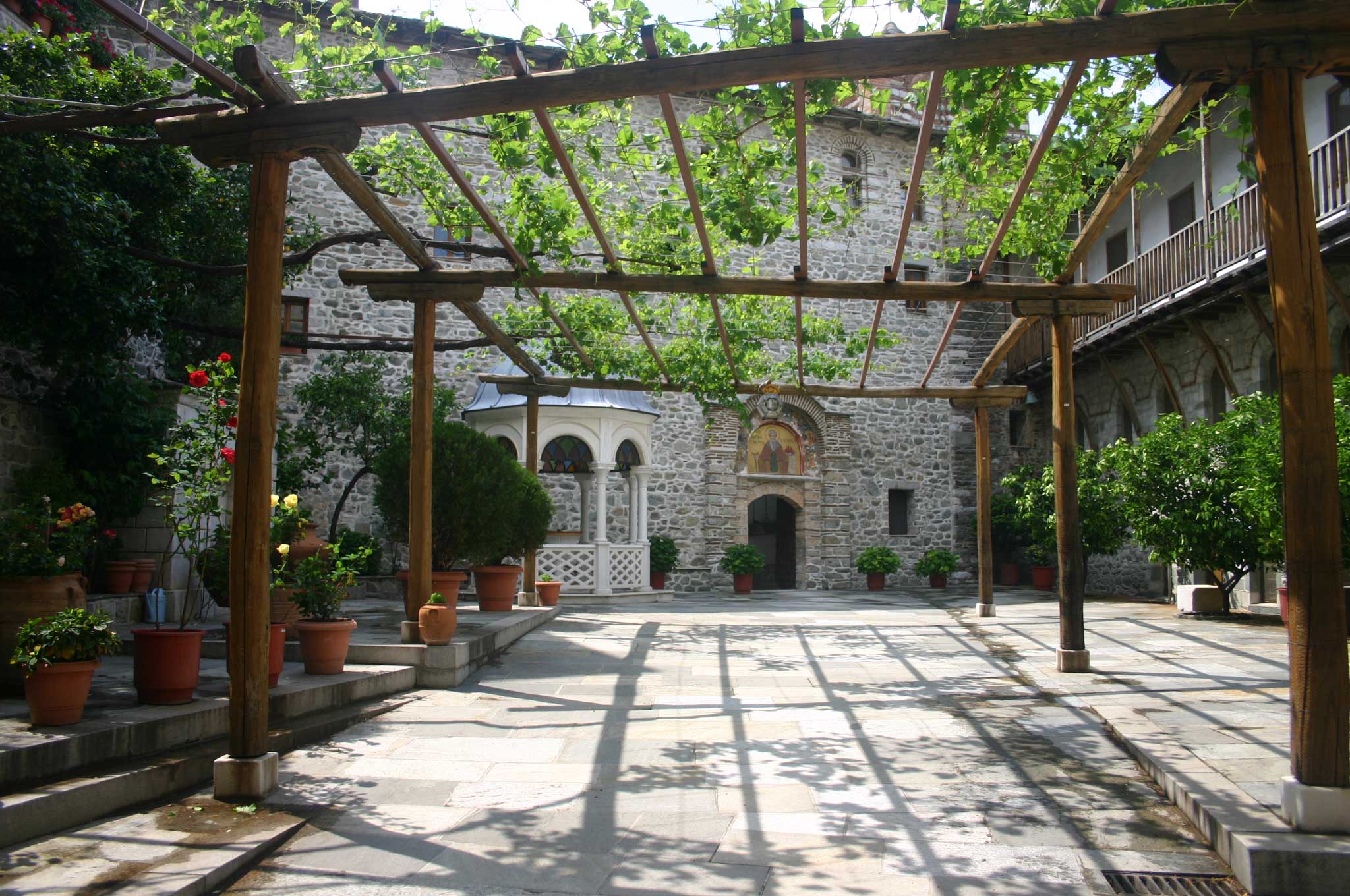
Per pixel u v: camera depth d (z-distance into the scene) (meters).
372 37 5.88
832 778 4.60
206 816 3.97
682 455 18.03
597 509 13.52
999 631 10.27
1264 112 3.79
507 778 4.60
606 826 3.93
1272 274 3.75
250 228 4.48
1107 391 17.48
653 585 16.81
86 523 6.31
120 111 4.88
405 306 16.03
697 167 5.22
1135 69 4.52
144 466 9.12
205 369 6.29
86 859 3.40
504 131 5.23
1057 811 4.11
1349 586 8.52
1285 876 3.27
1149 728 5.28
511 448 13.67
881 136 19.39
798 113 4.36
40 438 8.80
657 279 6.85
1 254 7.08
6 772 3.71
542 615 10.38
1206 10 3.75
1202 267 12.44
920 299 7.09
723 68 4.09
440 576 8.85
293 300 15.52
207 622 9.55
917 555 19.59
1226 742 4.90
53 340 7.76
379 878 3.41
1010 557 19.86
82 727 4.24
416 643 7.09
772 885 3.34
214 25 5.28
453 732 5.52
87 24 10.45
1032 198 5.73
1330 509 3.58
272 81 4.34
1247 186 11.59
